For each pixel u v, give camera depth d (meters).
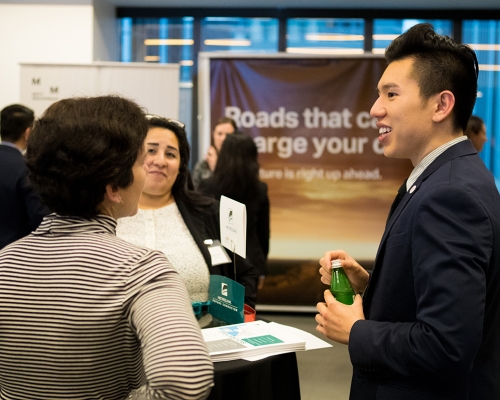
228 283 1.73
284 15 5.45
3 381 0.94
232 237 1.86
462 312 1.08
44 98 4.52
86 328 0.88
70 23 4.86
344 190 4.94
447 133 1.30
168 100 4.54
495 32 5.40
